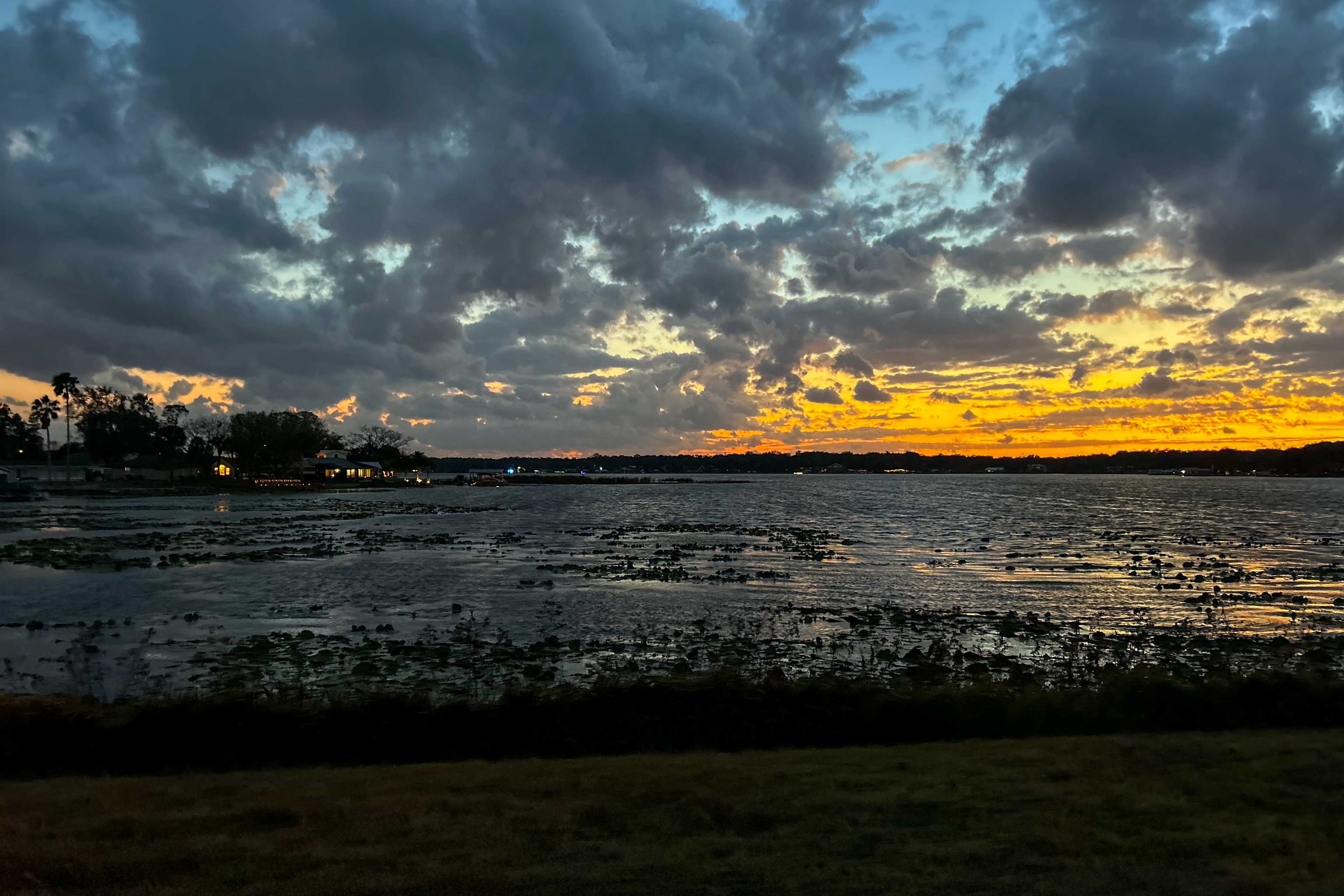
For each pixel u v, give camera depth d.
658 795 9.05
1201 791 8.89
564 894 6.49
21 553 43.69
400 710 12.36
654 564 41.91
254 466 152.00
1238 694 13.01
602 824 8.12
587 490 179.75
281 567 39.88
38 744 11.54
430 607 29.22
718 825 8.03
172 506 91.12
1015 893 6.42
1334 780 9.23
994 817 8.15
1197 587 34.84
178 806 9.02
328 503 100.25
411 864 7.10
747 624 26.03
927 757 10.69
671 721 12.57
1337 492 172.50
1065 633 25.20
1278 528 68.81
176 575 36.78
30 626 25.25
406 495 133.75
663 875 6.81
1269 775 9.45
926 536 59.03
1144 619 27.73
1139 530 66.50
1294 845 7.34
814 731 12.49
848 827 7.91
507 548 49.97
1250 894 6.40
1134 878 6.67
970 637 24.42
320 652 21.81
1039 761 10.25
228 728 11.90
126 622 26.30
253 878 6.82
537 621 26.77
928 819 8.12
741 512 92.44
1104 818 8.10
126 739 11.65
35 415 133.00
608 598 31.14
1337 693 13.04
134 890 6.61
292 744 11.95
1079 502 120.25
